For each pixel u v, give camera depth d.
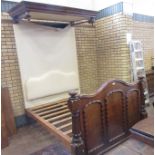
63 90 3.56
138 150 1.84
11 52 3.00
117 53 3.77
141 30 4.24
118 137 2.24
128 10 3.58
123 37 3.58
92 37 4.14
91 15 3.09
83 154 1.80
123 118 2.31
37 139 2.69
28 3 2.41
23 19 2.94
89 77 4.19
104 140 2.08
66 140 1.92
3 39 2.90
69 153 2.24
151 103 3.92
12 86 3.07
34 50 3.19
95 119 1.96
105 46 4.01
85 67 4.09
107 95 2.07
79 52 3.94
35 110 3.06
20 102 3.19
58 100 3.53
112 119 2.16
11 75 3.04
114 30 3.72
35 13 2.64
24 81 3.12
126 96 2.33
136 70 3.70
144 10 4.24
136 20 4.08
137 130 1.53
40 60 3.26
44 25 3.27
